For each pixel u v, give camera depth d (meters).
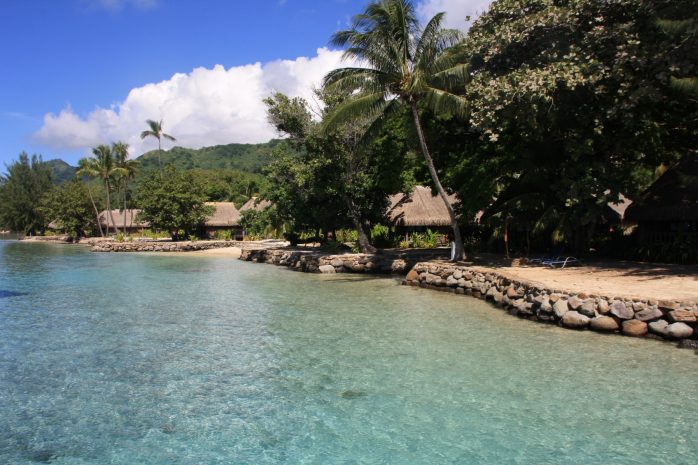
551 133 19.58
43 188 91.94
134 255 45.56
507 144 21.64
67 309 17.23
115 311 16.75
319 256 29.39
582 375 9.23
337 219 32.34
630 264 18.89
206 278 26.52
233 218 59.50
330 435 7.09
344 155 27.80
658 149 19.67
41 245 66.69
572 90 15.42
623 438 6.81
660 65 14.63
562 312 12.92
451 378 9.30
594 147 19.05
